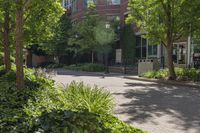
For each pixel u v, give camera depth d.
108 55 46.25
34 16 14.87
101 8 48.12
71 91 10.12
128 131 6.99
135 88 19.69
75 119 6.61
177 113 11.41
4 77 14.33
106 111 9.11
